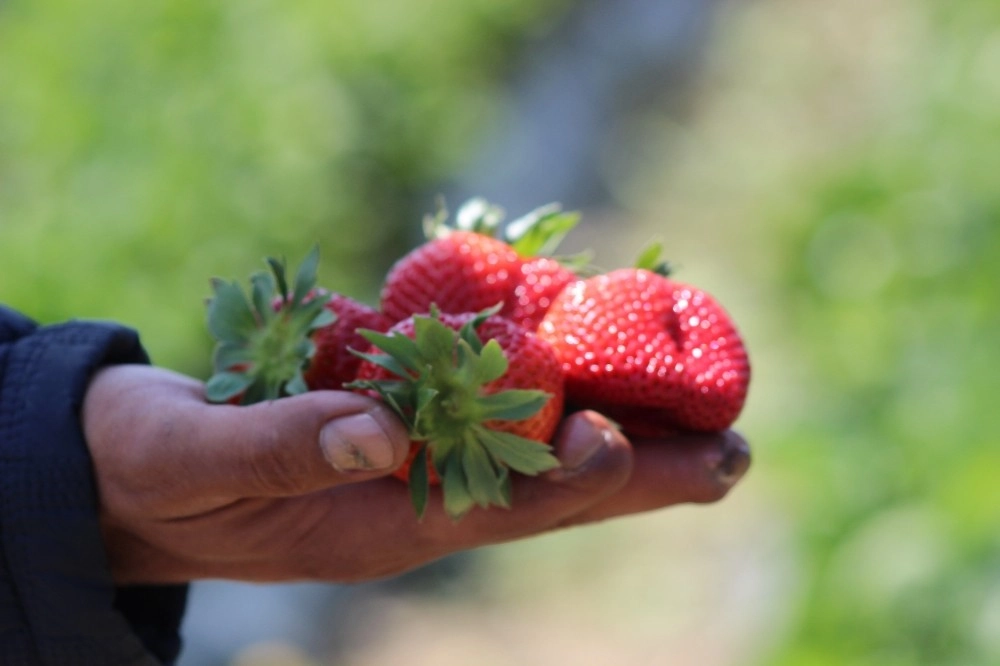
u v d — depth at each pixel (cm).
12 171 588
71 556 171
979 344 439
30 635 173
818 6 1082
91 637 174
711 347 177
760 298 672
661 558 663
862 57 984
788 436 475
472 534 174
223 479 161
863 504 418
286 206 602
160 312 536
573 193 988
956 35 570
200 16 621
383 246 757
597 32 1116
